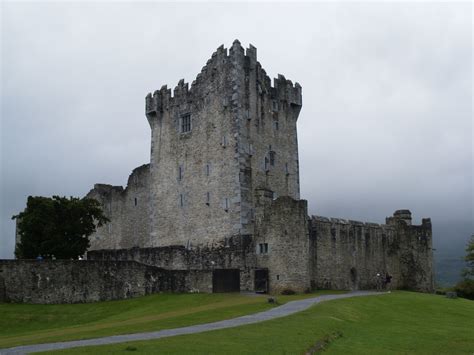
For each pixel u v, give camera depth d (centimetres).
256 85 7119
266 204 6316
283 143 7362
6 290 5669
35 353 2548
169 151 7512
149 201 7669
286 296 5650
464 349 3291
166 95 7675
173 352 2547
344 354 2911
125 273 6034
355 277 7144
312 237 6619
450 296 6350
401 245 7906
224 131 6912
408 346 3303
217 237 6775
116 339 3014
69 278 5816
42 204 7050
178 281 6106
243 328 3294
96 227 9012
